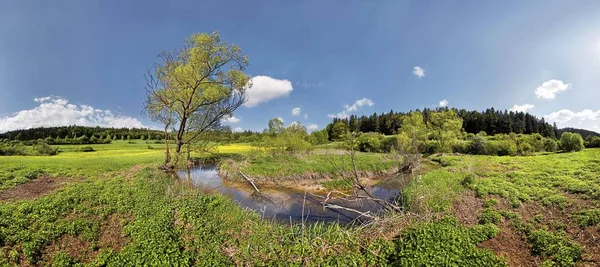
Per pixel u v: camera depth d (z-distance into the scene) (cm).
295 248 1002
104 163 3053
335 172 2598
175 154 3084
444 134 4581
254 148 4753
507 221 1227
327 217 1575
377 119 10375
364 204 1792
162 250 970
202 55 2819
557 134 10312
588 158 2458
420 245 975
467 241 1021
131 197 1570
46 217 1195
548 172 1986
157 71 2862
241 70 3147
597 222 1070
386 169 2864
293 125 4850
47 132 8906
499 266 873
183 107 2925
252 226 1223
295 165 2848
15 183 1847
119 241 1089
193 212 1331
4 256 905
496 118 9350
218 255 966
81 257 972
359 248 1016
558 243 975
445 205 1414
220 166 3203
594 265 852
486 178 1972
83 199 1502
